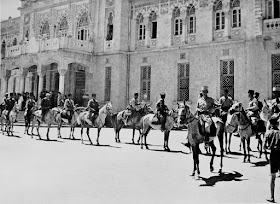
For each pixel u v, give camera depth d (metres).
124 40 36.22
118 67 35.66
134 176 10.23
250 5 27.70
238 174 11.09
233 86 28.92
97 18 38.12
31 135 22.72
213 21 30.39
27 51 38.59
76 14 39.84
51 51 35.44
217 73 29.59
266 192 8.70
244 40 27.94
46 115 20.92
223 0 29.52
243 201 7.75
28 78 43.31
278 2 25.89
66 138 22.48
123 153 15.34
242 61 28.16
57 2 41.44
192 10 32.09
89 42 37.44
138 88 35.16
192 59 31.33
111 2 37.06
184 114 10.61
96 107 19.50
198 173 10.20
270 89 26.31
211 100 11.55
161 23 33.81
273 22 25.39
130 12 36.50
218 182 9.80
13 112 24.11
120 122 20.67
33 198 7.58
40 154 14.20
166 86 32.94
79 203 7.27
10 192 8.06
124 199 7.66
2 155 13.71
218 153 16.44
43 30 43.75
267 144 8.00
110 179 9.74
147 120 17.62
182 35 32.12
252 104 15.58
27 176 9.82
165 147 17.11
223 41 29.25
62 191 8.27
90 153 15.02
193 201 7.65
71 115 21.97
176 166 12.26
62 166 11.54
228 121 15.23
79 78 39.56
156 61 33.91
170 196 8.02
